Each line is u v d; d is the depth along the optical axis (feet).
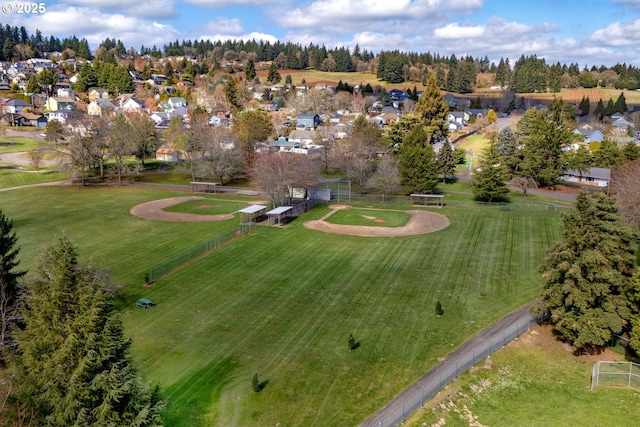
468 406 92.32
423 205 253.24
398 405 91.30
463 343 114.01
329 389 96.63
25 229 205.67
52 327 64.85
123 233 200.95
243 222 217.97
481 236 197.36
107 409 63.67
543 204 252.62
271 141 415.64
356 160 297.53
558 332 120.16
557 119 296.71
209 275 155.43
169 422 86.89
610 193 234.38
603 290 107.24
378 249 181.37
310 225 214.90
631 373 101.86
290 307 132.98
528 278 152.66
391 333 118.62
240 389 96.68
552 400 95.50
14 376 66.90
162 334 118.01
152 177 336.49
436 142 412.98
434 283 149.28
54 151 310.45
